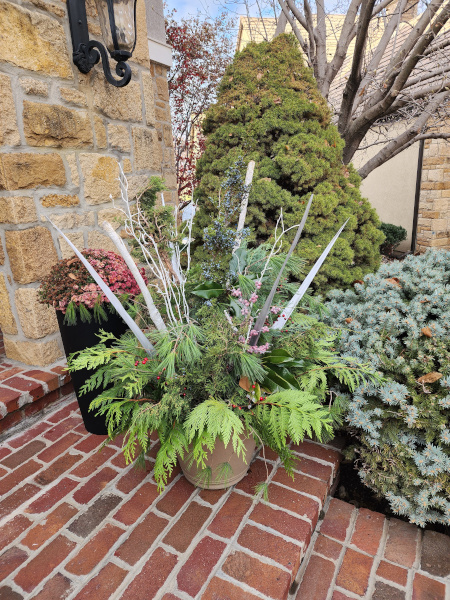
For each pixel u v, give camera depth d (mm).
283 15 4801
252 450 1789
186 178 7039
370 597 1471
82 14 2428
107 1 2262
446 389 1737
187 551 1502
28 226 2348
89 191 2738
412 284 2246
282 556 1479
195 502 1736
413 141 4547
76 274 2047
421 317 1977
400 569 1579
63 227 2572
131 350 1718
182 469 1839
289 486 1829
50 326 2598
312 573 1566
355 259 3229
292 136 2896
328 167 2863
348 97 4016
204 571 1424
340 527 1789
